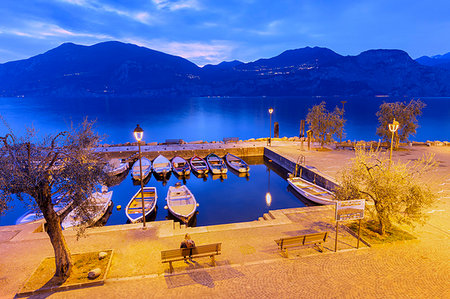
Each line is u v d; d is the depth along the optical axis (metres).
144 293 9.84
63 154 10.25
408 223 13.27
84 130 11.24
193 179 34.75
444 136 71.88
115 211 25.03
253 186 31.81
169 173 37.41
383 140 43.47
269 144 46.84
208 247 11.35
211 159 40.31
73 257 12.00
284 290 10.00
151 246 13.12
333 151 40.59
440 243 13.38
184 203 23.39
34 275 10.76
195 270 11.23
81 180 10.15
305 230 14.96
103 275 10.75
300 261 11.93
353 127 86.00
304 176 31.17
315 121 42.09
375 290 9.99
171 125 99.38
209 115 134.75
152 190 26.64
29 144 9.49
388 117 39.03
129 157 40.25
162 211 24.73
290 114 136.25
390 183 13.49
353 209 12.49
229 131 86.50
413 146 41.31
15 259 12.11
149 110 165.00
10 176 9.20
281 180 34.16
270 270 11.25
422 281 10.51
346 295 9.73
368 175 14.25
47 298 9.60
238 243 13.53
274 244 13.45
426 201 13.20
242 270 11.27
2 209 9.27
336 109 42.25
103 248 12.95
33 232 14.82
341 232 14.66
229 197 28.16
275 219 16.34
